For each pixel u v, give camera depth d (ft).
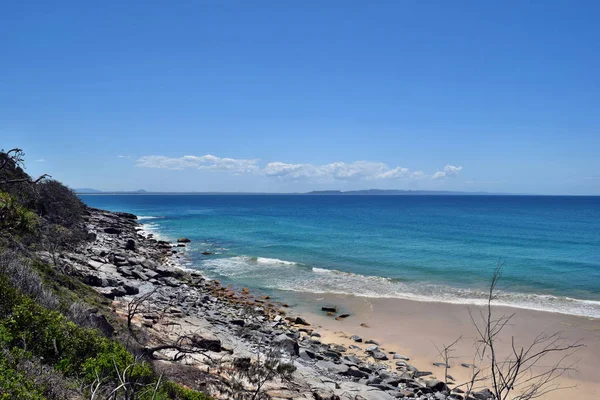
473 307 71.31
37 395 16.05
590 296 78.38
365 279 91.66
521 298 76.74
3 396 14.89
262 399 30.55
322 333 59.88
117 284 57.16
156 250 120.67
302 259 115.55
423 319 65.46
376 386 41.91
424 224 223.92
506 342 55.72
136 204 523.70
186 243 145.59
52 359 20.83
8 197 44.11
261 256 120.16
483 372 47.26
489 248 134.51
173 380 28.12
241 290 81.92
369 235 169.68
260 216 291.17
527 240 154.51
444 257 118.21
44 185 90.33
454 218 272.31
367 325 63.10
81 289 43.14
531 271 99.30
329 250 130.31
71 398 17.65
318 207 458.50
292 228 198.08
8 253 31.89
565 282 88.79
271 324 61.62
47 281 36.29
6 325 20.80
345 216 294.87
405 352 53.52
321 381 39.42
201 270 100.32
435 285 86.53
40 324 22.02
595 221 246.06
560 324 62.28
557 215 304.09
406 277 93.76
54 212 90.33
